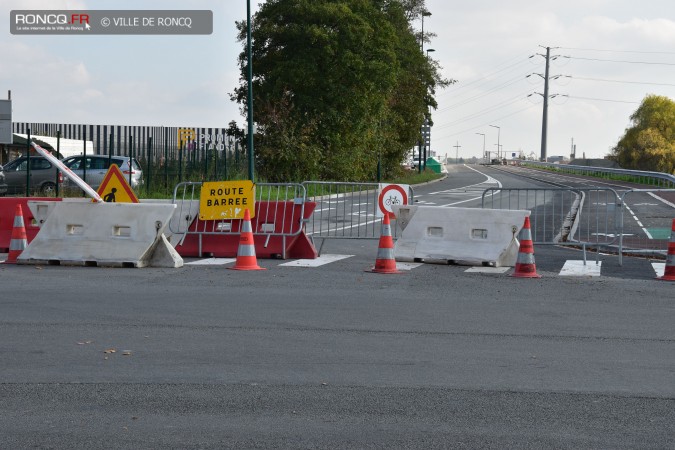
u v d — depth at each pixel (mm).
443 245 15523
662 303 11258
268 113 44562
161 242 14531
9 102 20484
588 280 13406
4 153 37156
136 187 31234
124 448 5340
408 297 11500
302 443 5473
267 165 45000
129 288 11906
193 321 9570
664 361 7918
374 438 5590
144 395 6570
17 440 5477
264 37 45469
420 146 79688
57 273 13383
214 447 5375
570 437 5648
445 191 49250
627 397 6652
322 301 11055
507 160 183750
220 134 46688
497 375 7312
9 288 11758
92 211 14695
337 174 48719
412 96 61125
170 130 45062
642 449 5422
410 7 68125
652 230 23578
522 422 5973
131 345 8320
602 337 8992
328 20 44938
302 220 16047
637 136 97188
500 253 15062
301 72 44406
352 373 7320
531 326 9555
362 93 46688
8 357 7758
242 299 11109
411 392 6730
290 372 7332
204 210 16156
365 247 18562
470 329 9336
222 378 7105
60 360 7664
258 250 15992
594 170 71938
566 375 7340
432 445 5457
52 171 30875
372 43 46469
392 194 17625
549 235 21906
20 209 14930
